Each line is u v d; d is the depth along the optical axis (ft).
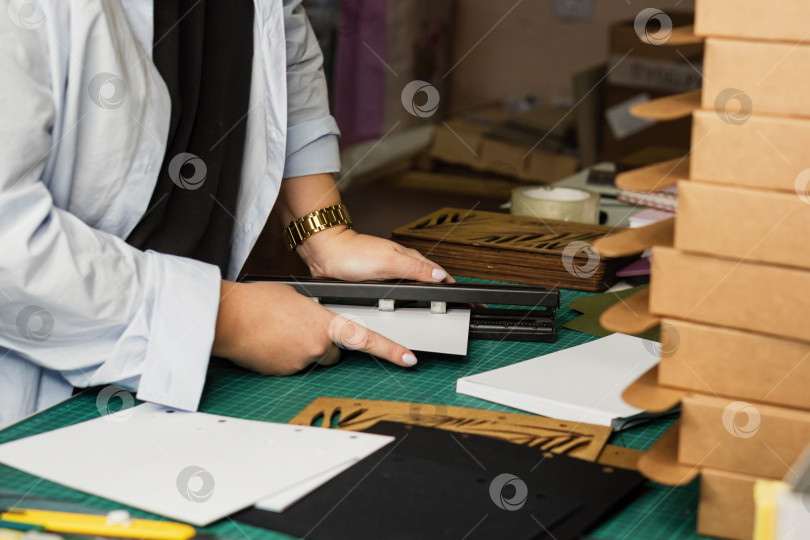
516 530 2.24
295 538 2.24
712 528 2.32
